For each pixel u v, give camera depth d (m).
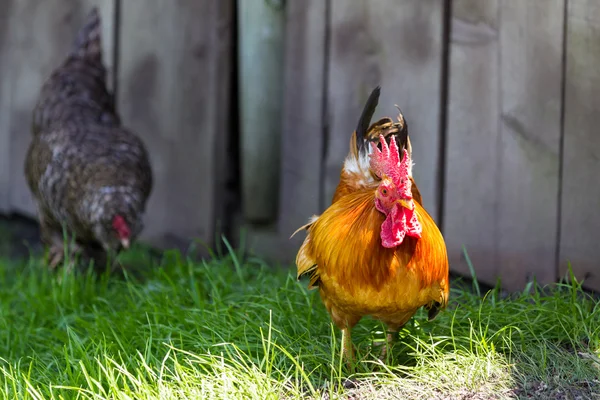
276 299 4.14
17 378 3.56
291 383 3.38
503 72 4.60
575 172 4.39
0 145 7.08
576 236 4.42
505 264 4.70
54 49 6.70
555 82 4.42
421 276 3.31
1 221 7.16
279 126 5.70
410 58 4.97
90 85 6.08
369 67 5.15
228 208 6.01
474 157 4.77
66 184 5.41
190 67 5.94
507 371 3.46
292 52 5.46
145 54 6.20
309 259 3.55
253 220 5.77
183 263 5.45
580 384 3.33
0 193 7.11
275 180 5.75
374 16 5.09
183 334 3.94
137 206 5.32
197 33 5.87
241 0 5.59
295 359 3.58
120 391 3.31
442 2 4.79
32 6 6.79
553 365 3.48
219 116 5.84
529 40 4.48
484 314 3.86
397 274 3.27
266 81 5.61
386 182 3.14
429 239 3.34
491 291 4.29
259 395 3.29
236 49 5.88
